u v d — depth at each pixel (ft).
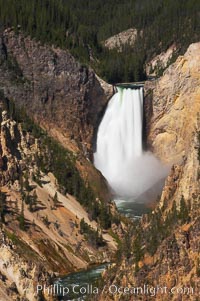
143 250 416.26
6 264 465.47
